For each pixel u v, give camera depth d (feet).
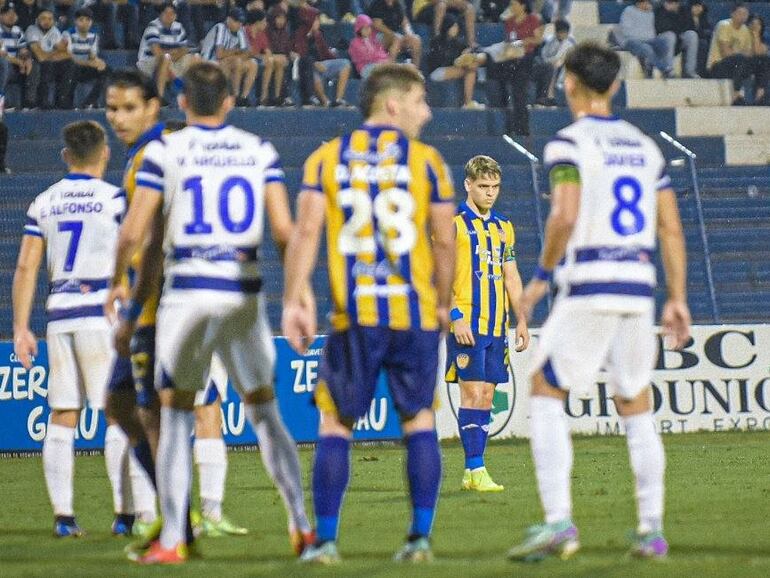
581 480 106.93
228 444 156.46
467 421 102.53
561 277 55.16
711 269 223.92
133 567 55.06
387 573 49.85
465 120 249.14
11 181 217.56
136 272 70.74
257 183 58.54
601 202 54.34
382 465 131.23
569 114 255.50
